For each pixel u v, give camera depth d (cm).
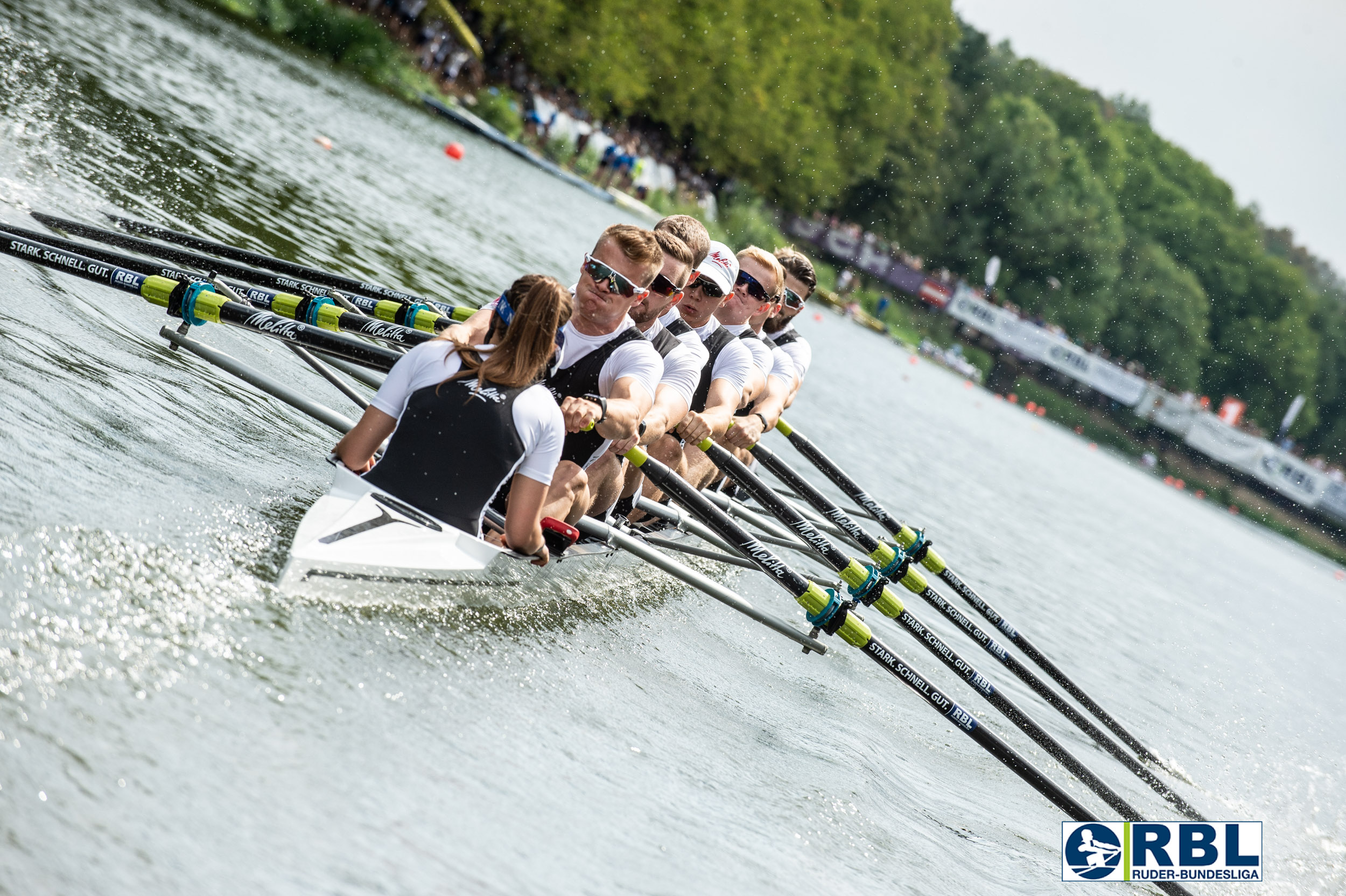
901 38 15538
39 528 822
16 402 1012
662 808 909
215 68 4481
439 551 1015
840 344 9238
